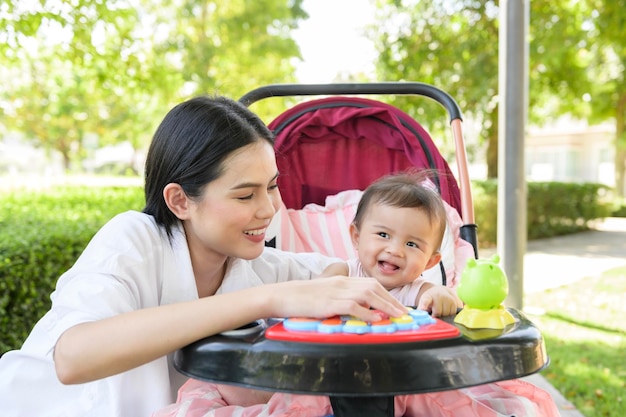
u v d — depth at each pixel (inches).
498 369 36.8
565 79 387.9
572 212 405.1
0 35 177.9
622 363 132.6
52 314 43.1
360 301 40.0
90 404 48.7
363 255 62.6
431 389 34.6
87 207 227.9
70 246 127.5
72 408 48.9
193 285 50.6
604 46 378.3
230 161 44.9
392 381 34.2
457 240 72.9
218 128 45.3
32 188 341.1
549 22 321.7
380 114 81.8
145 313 39.6
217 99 49.4
